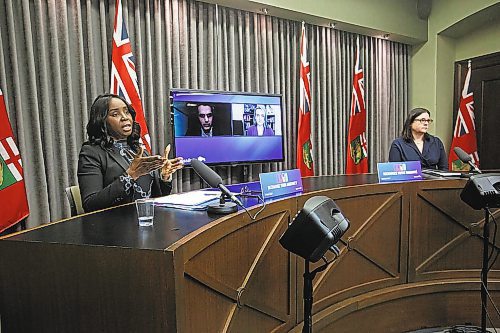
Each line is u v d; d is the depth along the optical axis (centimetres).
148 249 98
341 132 452
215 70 365
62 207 287
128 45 306
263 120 378
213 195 177
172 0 338
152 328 99
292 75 418
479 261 252
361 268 223
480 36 468
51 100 283
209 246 120
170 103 330
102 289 102
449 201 245
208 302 120
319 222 131
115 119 174
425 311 243
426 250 245
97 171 165
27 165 269
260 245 154
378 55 479
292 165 420
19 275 108
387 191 229
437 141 319
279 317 170
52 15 280
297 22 416
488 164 460
